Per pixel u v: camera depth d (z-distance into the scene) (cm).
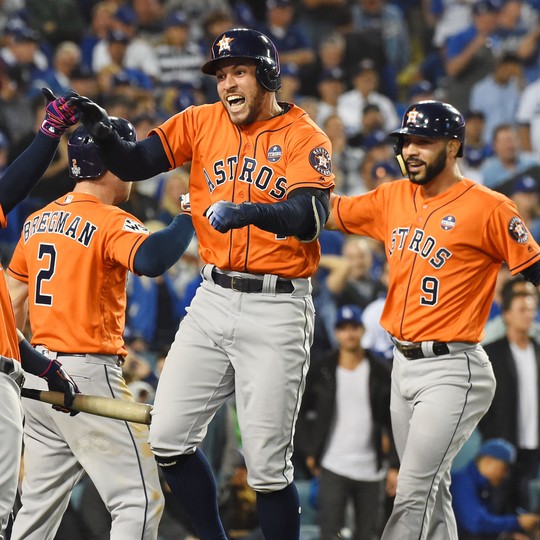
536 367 3175
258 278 1738
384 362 3028
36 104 4034
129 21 5009
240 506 2834
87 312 1886
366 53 5291
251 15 5478
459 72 5288
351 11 5506
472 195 1944
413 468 1939
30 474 1955
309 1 5422
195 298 1792
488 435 3130
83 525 2538
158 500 1903
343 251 3750
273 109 1742
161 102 4722
